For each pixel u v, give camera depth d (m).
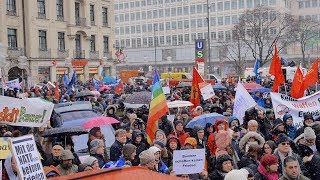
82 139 12.07
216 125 10.40
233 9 93.88
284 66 44.00
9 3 48.84
